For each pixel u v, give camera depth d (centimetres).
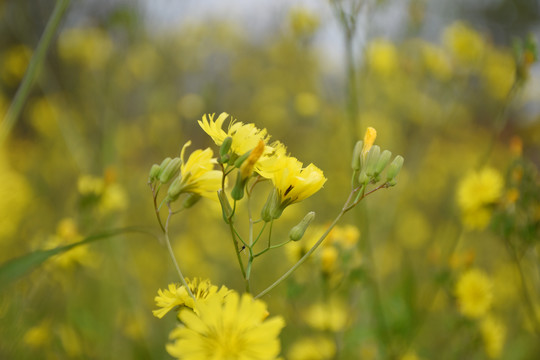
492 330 23
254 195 37
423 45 41
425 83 41
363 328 23
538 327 21
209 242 38
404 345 21
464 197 21
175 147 44
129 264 28
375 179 13
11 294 18
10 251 28
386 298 26
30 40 35
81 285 28
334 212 42
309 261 19
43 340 21
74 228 21
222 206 12
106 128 33
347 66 24
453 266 22
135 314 26
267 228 36
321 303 22
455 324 22
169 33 43
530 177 20
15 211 29
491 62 44
